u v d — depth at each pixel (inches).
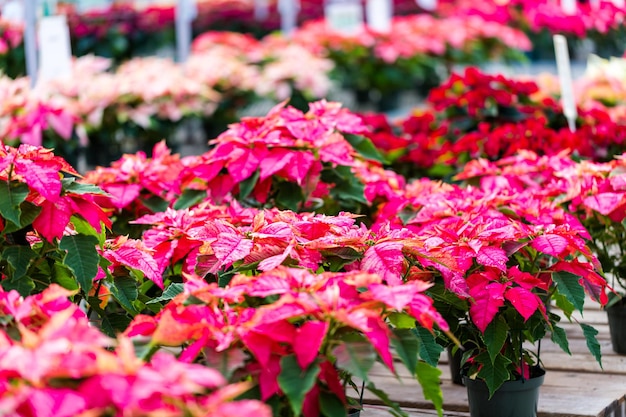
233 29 480.4
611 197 108.7
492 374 85.7
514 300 81.5
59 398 45.4
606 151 169.8
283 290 61.9
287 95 277.4
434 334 80.2
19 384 47.8
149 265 83.5
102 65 230.4
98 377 47.4
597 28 384.2
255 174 112.4
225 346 58.9
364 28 372.5
